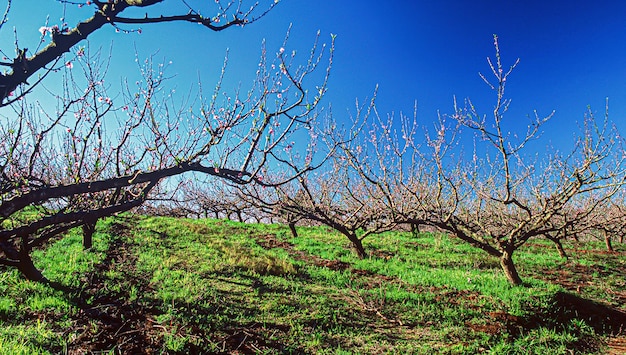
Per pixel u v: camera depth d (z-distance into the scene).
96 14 3.35
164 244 14.82
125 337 6.46
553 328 8.73
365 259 16.09
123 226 17.20
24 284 7.92
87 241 12.20
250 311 8.61
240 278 11.10
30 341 5.64
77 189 4.13
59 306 7.18
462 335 8.20
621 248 21.22
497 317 8.98
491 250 12.14
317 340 7.50
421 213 13.62
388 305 9.89
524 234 11.95
